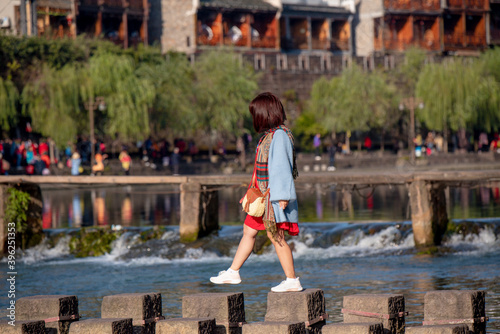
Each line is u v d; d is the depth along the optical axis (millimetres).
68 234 23031
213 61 65875
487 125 73062
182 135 66625
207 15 88062
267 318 8469
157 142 67750
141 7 84875
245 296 14336
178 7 88625
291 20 95438
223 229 23969
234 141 77000
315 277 16672
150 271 18766
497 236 21484
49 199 41469
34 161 48219
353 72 75500
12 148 52250
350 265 18469
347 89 74812
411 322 11328
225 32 89875
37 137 58469
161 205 36500
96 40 63938
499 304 12555
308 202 35938
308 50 94812
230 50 67688
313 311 8445
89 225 26391
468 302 8453
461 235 21625
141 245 22094
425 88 72812
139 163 58594
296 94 85125
